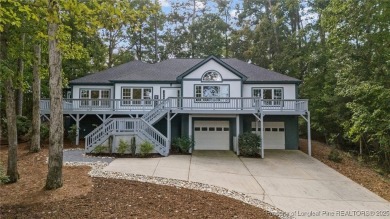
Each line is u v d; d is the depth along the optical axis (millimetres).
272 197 9305
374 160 20156
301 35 28984
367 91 14781
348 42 17453
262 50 33750
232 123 19531
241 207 7871
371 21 15922
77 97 21516
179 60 25172
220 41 41188
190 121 18062
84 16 4785
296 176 12320
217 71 19906
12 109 9383
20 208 6934
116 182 9398
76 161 13094
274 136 20203
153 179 10281
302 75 29641
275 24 32812
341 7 16578
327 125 25734
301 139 27781
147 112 19234
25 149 15898
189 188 9477
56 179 8422
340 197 9672
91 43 28438
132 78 21109
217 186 10078
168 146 16375
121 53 39406
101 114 20203
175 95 21062
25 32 9148
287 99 18688
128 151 15508
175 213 6883
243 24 39094
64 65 25641
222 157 16312
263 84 20547
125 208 7004
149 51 42281
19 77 9859
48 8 4461
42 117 20781
